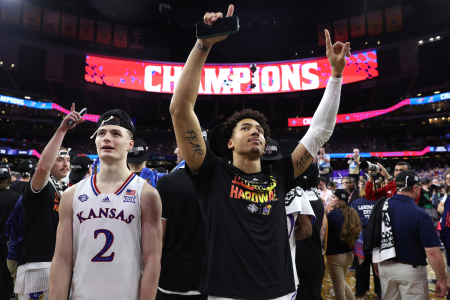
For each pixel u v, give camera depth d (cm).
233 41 3931
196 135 157
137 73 3528
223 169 163
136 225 167
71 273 162
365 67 3316
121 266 158
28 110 3506
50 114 3606
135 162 338
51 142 242
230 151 195
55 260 158
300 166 181
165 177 252
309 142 181
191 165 157
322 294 462
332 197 388
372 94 3781
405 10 3206
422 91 3416
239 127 176
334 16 3528
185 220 234
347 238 356
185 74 155
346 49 183
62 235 162
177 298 227
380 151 3359
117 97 3975
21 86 3462
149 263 164
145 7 3844
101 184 171
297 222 247
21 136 3669
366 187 498
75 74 3375
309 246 297
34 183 250
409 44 3184
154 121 3828
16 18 3034
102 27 3566
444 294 289
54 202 275
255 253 140
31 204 263
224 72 3506
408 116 3478
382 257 322
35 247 258
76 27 3416
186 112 153
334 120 185
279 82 3428
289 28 3753
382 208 334
